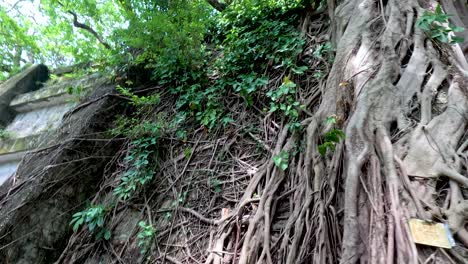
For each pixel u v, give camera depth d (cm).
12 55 1002
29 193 345
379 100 237
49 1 779
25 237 321
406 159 200
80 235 340
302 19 473
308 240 228
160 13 447
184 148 392
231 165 347
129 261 304
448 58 255
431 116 221
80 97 519
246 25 503
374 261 168
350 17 357
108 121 438
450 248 161
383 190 194
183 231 306
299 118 339
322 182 252
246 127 375
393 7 303
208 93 432
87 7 718
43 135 484
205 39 558
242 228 275
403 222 171
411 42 272
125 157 402
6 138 555
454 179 184
